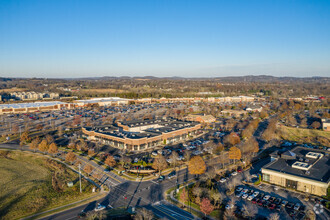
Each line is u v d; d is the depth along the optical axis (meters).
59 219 69.81
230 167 108.50
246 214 70.50
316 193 82.81
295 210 72.94
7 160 120.88
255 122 193.12
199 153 127.94
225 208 74.06
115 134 147.25
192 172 95.19
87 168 98.88
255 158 121.19
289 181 88.81
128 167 108.25
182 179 96.31
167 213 72.19
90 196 83.25
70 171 105.81
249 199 79.56
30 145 131.50
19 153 128.88
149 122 174.12
